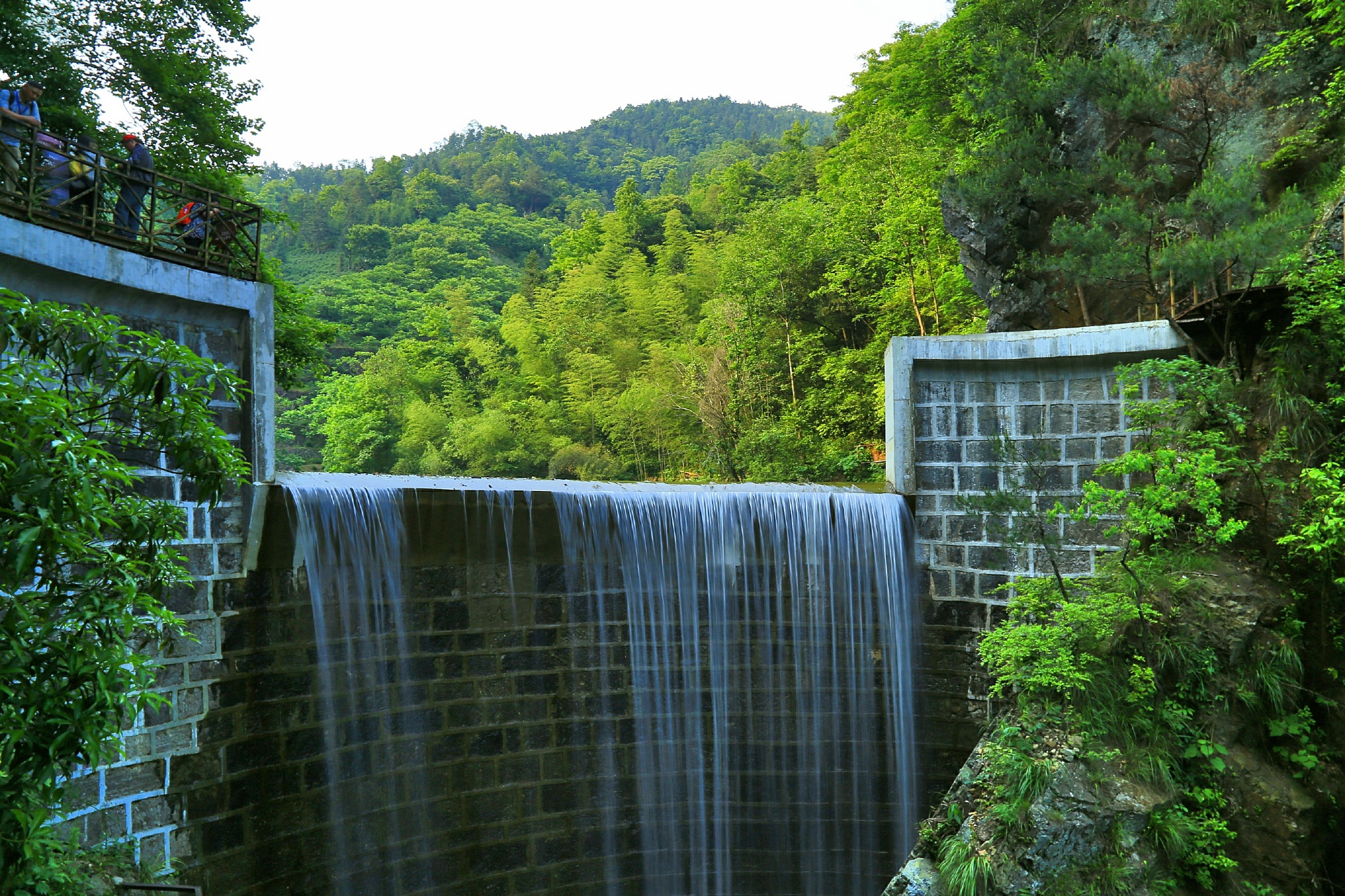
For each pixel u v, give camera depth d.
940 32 29.27
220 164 18.69
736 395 35.66
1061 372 14.33
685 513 14.28
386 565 12.30
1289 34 16.53
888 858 14.44
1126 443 13.88
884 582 14.60
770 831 14.35
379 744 12.24
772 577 14.47
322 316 104.69
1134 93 15.77
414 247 129.38
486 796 13.16
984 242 18.88
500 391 61.56
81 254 9.16
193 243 11.38
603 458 48.62
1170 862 10.74
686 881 14.23
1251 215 13.00
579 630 13.77
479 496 12.84
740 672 14.37
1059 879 10.51
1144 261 13.89
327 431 70.94
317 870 11.52
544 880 13.49
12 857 5.74
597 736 13.84
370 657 12.16
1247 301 12.73
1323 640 11.84
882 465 29.67
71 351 6.02
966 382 14.80
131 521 6.20
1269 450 12.29
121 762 9.54
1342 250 13.62
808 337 33.78
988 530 14.50
